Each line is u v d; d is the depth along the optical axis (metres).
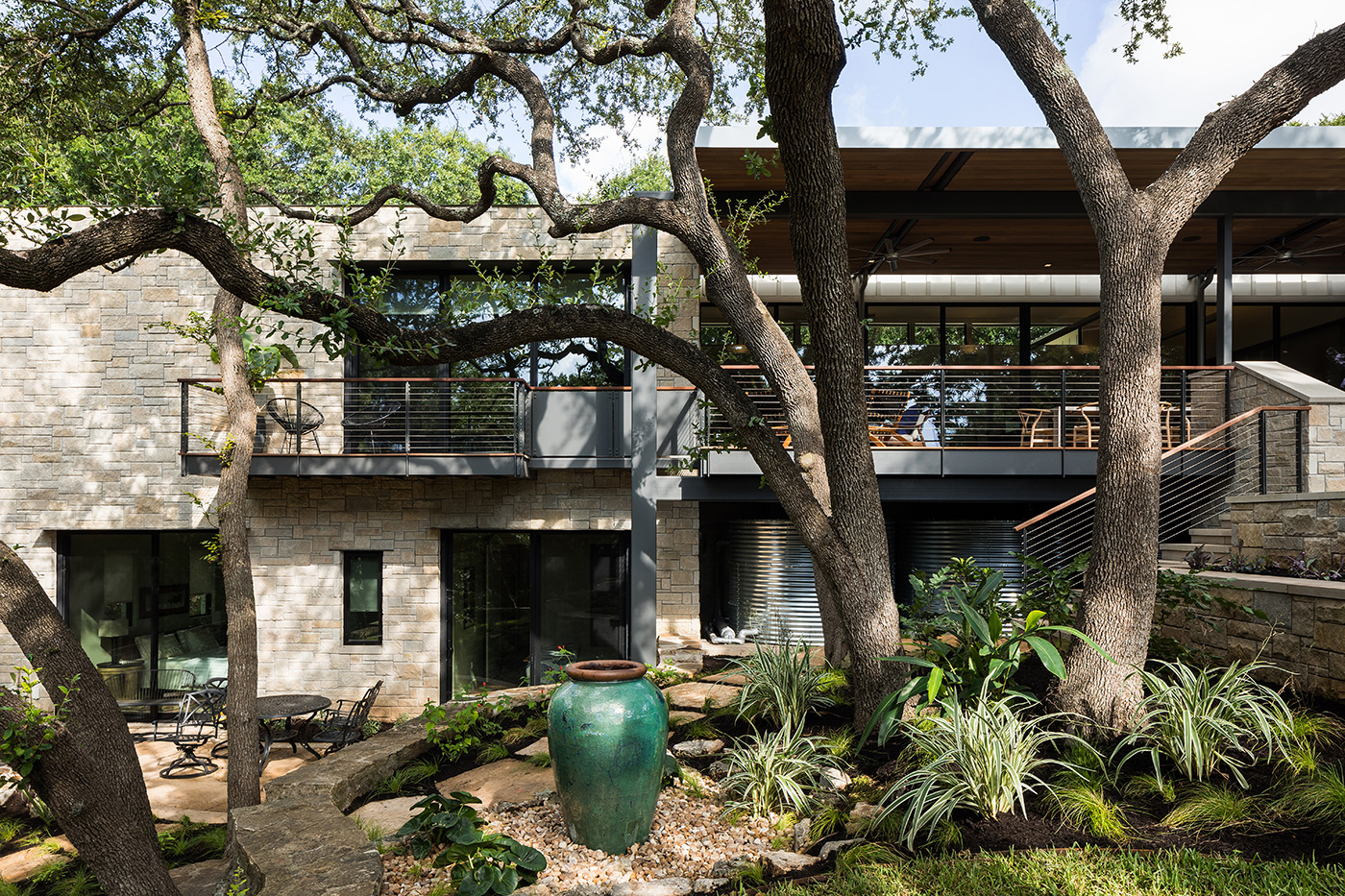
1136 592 4.48
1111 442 4.63
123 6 8.53
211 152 6.70
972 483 9.03
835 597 5.13
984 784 3.67
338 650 10.45
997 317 13.38
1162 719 4.22
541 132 6.62
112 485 10.52
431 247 10.58
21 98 8.75
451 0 10.45
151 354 10.52
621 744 3.70
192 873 5.56
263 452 10.18
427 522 10.52
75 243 4.61
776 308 13.29
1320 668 4.59
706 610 11.12
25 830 6.83
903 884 3.04
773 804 4.22
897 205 9.23
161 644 10.79
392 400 10.57
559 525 10.43
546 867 3.57
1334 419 7.54
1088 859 3.14
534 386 10.60
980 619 4.48
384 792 4.96
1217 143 4.89
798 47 4.17
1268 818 3.40
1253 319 13.37
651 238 9.38
